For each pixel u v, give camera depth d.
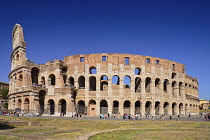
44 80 97.50
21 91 88.44
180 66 110.00
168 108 100.19
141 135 32.50
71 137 29.31
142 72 96.44
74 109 87.38
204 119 73.19
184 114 107.44
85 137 28.41
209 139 29.05
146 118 78.44
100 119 68.94
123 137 30.30
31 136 27.69
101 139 28.19
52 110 93.81
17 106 92.25
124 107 94.25
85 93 92.88
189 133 34.81
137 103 101.38
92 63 95.25
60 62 94.81
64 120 61.81
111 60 95.31
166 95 99.88
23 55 96.88
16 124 46.06
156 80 103.88
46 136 28.41
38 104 86.25
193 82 125.88
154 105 95.19
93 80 102.88
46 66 95.12
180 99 106.88
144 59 98.06
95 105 91.94
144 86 95.56
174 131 37.69
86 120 62.59
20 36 99.25
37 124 48.53
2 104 144.12
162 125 49.69
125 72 94.88
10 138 26.62
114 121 61.06
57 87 90.56
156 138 29.62
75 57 97.06
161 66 101.12
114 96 92.88
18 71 94.56
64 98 88.44
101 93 92.81
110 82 93.56
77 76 95.12
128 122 58.00
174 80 105.19
